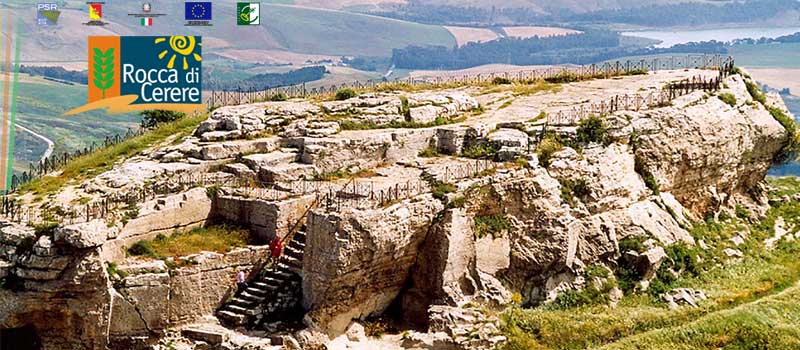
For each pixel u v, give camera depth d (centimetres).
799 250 6894
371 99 6444
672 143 6606
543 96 7206
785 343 4997
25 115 7994
